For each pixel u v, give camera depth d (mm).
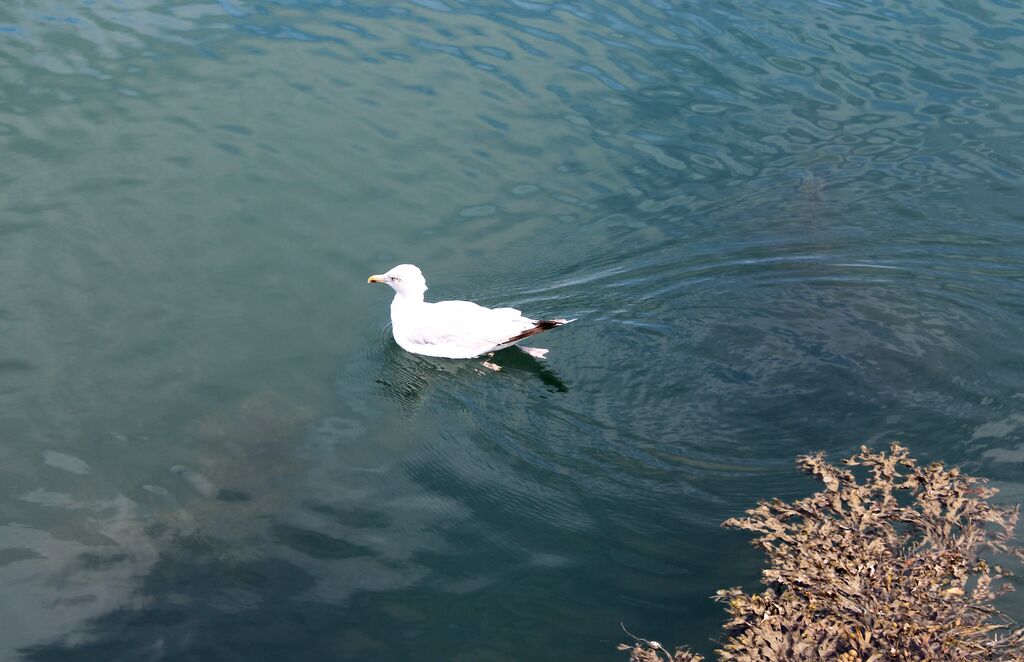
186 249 5395
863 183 5746
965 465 4656
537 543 4531
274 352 5074
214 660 4293
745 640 4223
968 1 6941
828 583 4281
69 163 5695
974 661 4164
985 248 5410
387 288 5352
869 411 4832
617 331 5129
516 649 4309
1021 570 4387
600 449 4770
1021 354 4996
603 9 6840
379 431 4832
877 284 5266
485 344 5047
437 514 4602
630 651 4297
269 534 4547
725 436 4789
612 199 5699
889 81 6328
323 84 6219
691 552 4504
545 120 6074
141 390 4914
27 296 5168
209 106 6047
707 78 6336
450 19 6730
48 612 4375
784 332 5098
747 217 5598
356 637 4332
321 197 5656
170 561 4484
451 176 5789
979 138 5980
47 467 4684
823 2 6938
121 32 6477
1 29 6422
